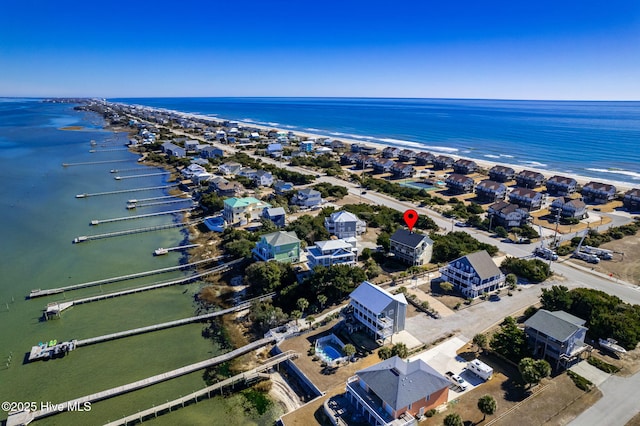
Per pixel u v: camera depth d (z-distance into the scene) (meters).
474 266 60.97
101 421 40.56
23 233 91.62
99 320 58.72
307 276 64.81
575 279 66.94
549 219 98.50
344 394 42.00
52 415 41.44
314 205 106.88
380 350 46.75
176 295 65.56
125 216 102.88
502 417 38.34
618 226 91.69
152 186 131.88
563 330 44.44
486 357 47.53
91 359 50.16
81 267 75.31
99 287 67.88
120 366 48.84
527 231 86.00
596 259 73.25
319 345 50.53
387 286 64.25
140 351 51.72
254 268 64.25
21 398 43.72
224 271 72.38
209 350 51.88
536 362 42.28
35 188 128.88
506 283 64.12
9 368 48.47
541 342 45.97
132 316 59.72
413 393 37.53
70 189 128.12
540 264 68.44
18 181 137.00
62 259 78.56
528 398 40.72
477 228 92.44
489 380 43.56
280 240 70.56
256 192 118.19
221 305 62.06
